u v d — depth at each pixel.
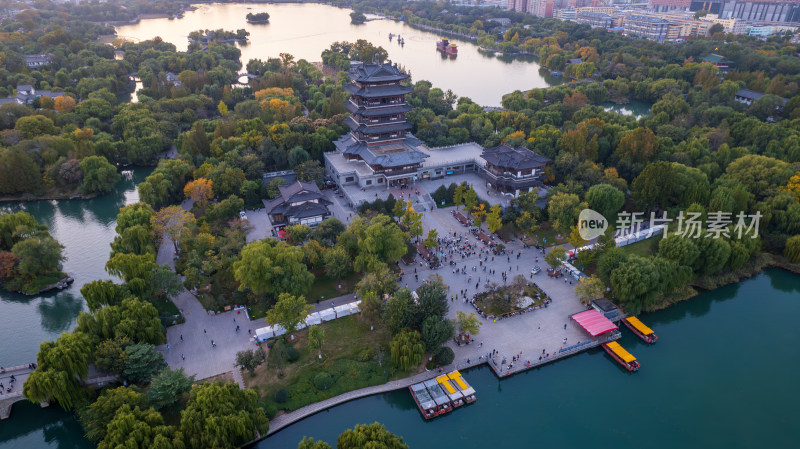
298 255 128.88
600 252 148.62
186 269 137.38
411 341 110.62
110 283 121.25
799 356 123.69
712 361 122.25
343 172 193.00
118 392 95.00
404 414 108.00
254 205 183.25
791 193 163.00
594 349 124.19
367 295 121.62
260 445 99.56
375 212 167.12
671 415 107.69
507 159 186.00
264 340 121.44
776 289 149.38
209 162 193.75
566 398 111.94
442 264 150.88
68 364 100.44
